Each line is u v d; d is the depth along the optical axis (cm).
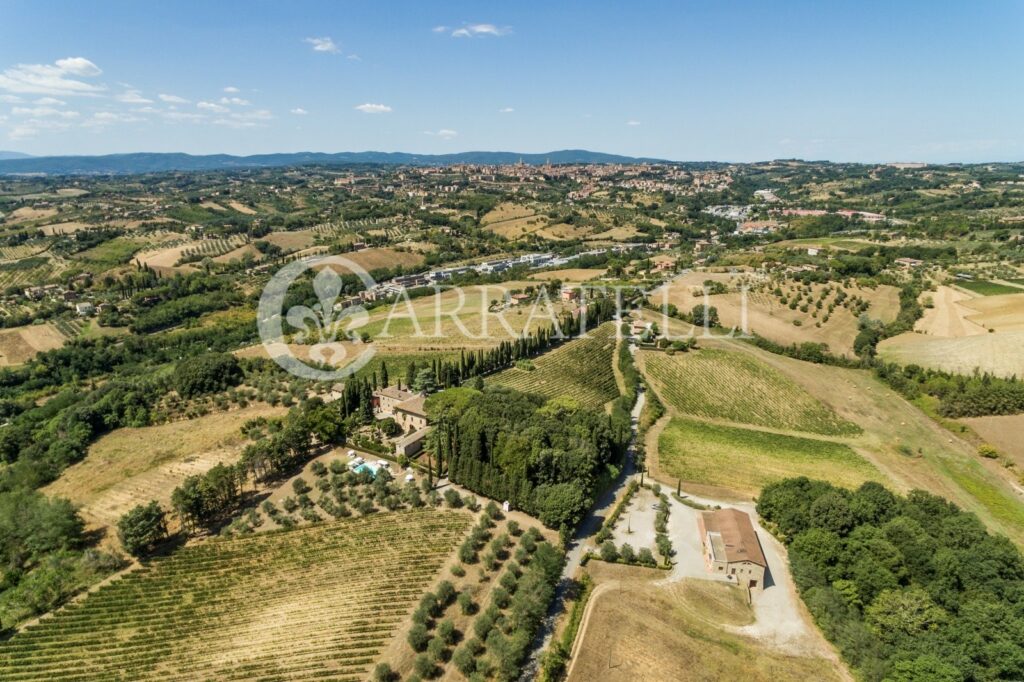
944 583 8519
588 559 9900
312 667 7662
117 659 7931
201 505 10638
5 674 7756
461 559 9650
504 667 7431
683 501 11969
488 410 13288
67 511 10338
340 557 9788
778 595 9250
